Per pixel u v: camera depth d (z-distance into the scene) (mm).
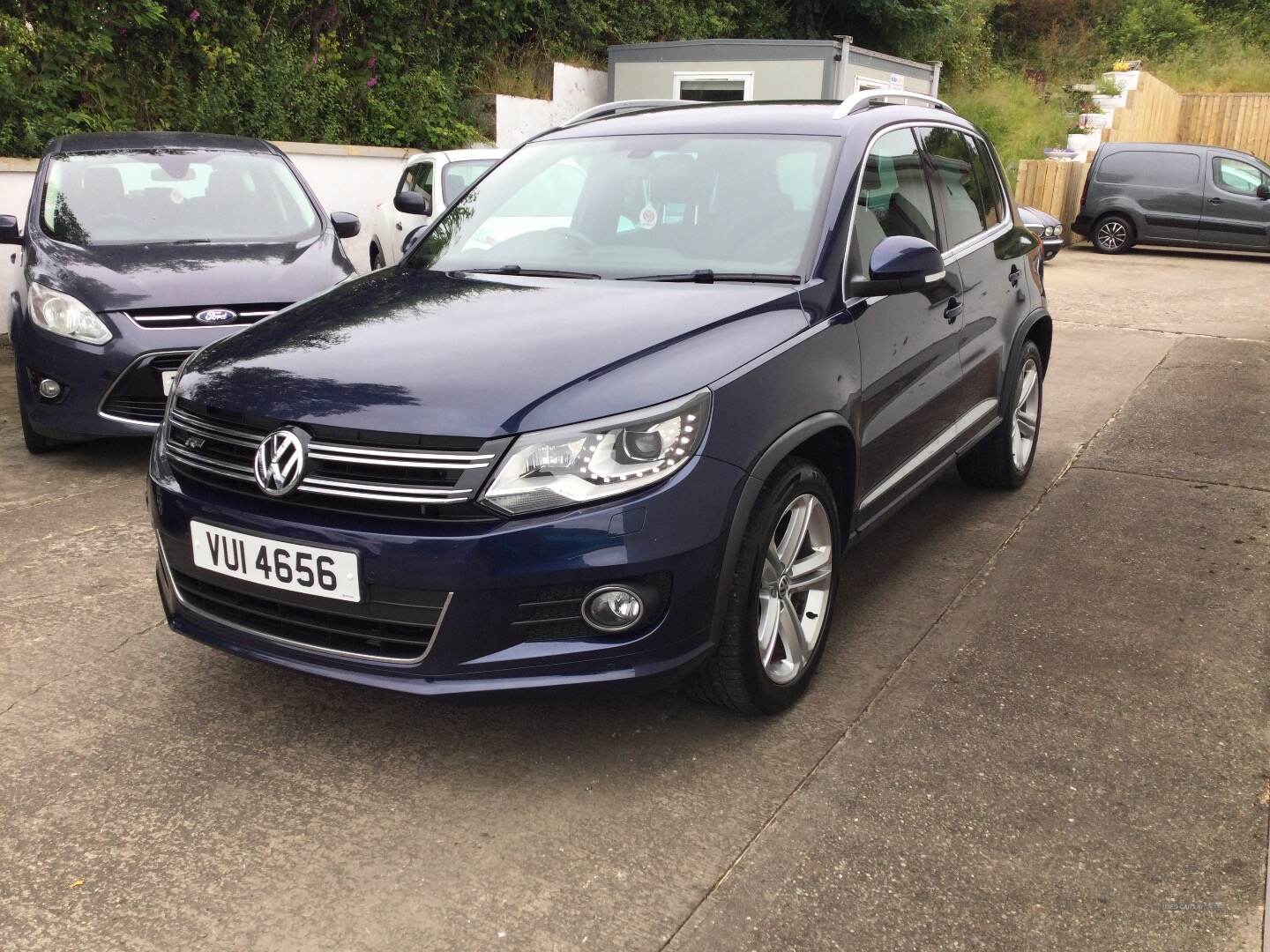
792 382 2863
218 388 2809
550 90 15930
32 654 3432
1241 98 24609
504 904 2301
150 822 2586
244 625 2771
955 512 4812
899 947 2166
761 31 19609
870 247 3465
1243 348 8695
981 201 4680
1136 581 4023
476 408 2490
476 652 2496
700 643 2645
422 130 13219
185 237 5973
